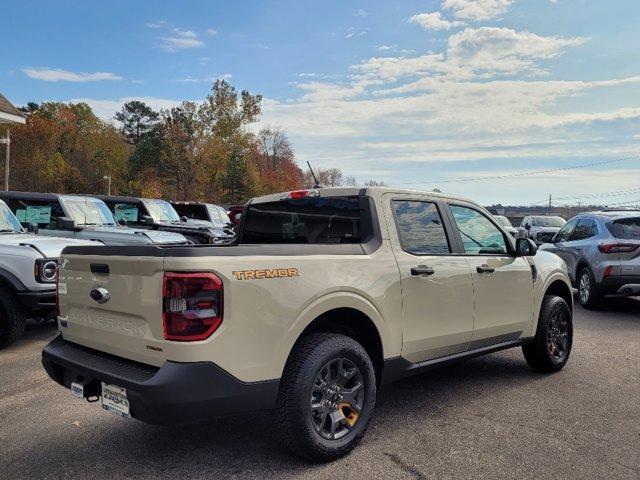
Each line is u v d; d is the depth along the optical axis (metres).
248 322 3.18
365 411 3.77
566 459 3.66
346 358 3.65
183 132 65.44
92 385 3.47
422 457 3.68
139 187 65.50
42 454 3.72
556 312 5.73
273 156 87.00
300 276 3.46
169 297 3.04
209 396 3.04
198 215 20.58
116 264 3.36
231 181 64.62
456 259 4.62
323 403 3.55
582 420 4.38
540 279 5.57
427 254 4.40
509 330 5.18
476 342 4.84
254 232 5.12
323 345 3.52
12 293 6.56
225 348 3.08
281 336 3.31
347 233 4.26
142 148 69.94
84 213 11.27
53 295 6.67
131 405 3.12
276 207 4.90
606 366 6.02
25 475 3.40
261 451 3.76
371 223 4.11
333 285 3.60
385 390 5.17
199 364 3.01
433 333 4.35
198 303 3.03
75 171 66.19
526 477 3.41
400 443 3.91
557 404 4.76
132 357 3.30
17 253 6.55
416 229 4.42
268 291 3.28
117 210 15.75
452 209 4.85
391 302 3.99
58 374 3.78
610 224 9.51
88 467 3.52
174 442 3.92
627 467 3.55
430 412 4.56
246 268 3.21
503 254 5.25
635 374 5.71
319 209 4.50
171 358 3.04
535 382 5.43
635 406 4.71
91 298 3.55
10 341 6.60
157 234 11.37
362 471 3.47
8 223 7.96
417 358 4.29
